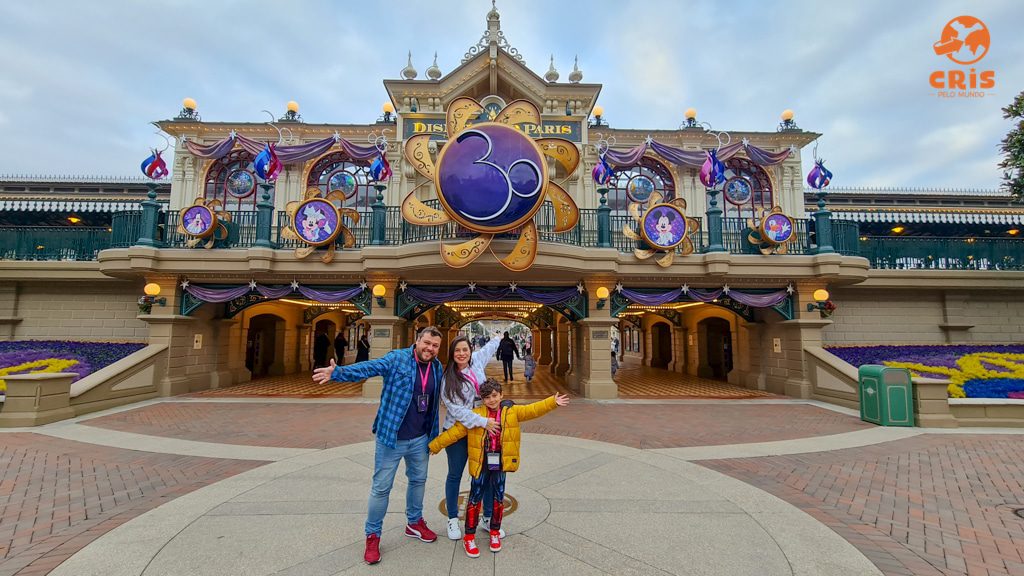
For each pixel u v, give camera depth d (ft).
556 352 70.18
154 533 12.70
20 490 16.85
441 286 42.55
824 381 39.24
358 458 20.68
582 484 17.24
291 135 51.78
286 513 14.17
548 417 32.09
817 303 42.06
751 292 43.47
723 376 61.93
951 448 23.45
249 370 54.60
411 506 12.20
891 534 13.47
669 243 39.99
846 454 22.35
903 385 29.35
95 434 25.77
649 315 77.92
